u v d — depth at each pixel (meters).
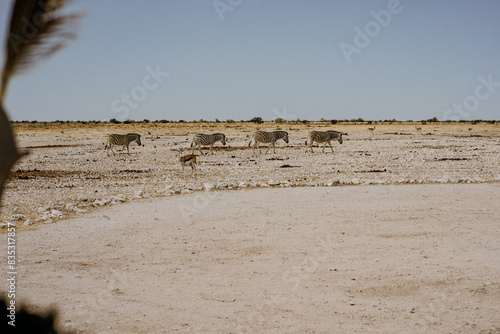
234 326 4.81
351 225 9.43
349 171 19.44
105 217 10.45
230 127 75.19
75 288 5.94
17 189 14.82
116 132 58.50
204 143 30.28
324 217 10.17
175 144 40.12
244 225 9.55
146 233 8.98
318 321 4.93
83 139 47.53
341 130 64.44
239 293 5.82
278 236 8.66
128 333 4.57
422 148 33.91
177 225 9.65
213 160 25.67
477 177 16.64
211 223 9.78
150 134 56.06
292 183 15.19
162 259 7.32
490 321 4.87
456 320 4.91
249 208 11.26
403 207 11.18
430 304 5.38
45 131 58.22
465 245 7.90
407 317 5.01
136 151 33.03
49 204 11.95
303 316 5.07
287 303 5.47
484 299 5.51
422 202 11.80
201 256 7.48
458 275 6.37
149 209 11.34
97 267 6.89
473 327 4.72
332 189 14.13
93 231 9.16
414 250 7.64
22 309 2.38
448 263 6.91
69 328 4.55
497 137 49.47
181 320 4.97
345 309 5.27
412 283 6.09
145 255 7.54
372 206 11.34
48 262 7.11
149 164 23.80
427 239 8.33
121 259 7.32
